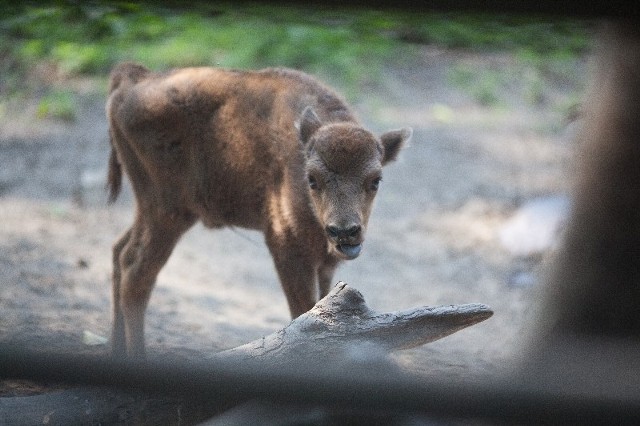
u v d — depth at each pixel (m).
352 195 9.19
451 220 18.77
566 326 7.39
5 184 18.72
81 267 14.52
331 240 9.18
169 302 13.59
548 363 6.72
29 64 24.53
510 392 4.63
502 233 17.89
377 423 5.48
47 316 11.72
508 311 14.07
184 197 10.83
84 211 17.78
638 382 5.90
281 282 10.22
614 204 7.51
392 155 10.30
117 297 11.10
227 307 13.85
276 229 10.09
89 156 20.52
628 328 7.17
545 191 19.98
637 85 7.49
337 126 9.62
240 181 10.41
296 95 10.38
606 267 7.45
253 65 24.48
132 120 10.80
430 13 4.53
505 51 27.20
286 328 7.70
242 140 10.31
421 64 27.28
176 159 10.70
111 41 24.62
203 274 15.59
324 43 25.42
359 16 14.09
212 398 4.89
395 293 15.22
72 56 24.86
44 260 14.62
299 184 9.82
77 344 10.77
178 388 4.89
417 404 4.70
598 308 7.35
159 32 24.88
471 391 4.68
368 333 7.59
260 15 12.36
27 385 8.45
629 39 7.56
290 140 9.98
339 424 5.54
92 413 7.24
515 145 22.77
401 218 18.86
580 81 27.19
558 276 7.65
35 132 21.84
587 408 4.59
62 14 15.95
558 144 22.89
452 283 15.84
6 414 7.30
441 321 7.73
